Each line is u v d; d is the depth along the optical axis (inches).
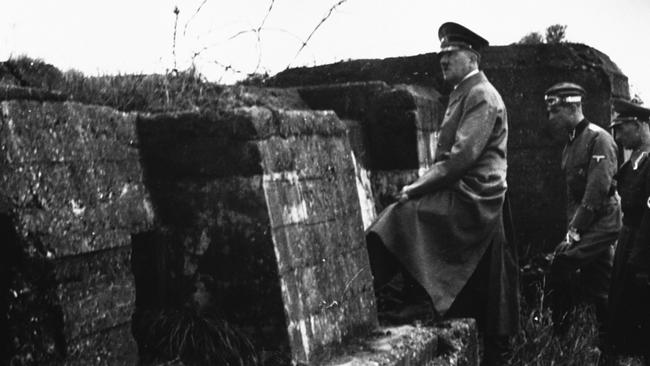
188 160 145.6
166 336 143.5
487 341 211.5
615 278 247.1
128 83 158.6
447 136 208.4
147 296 148.6
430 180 200.8
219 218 144.9
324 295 159.3
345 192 174.1
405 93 231.6
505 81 291.1
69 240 121.2
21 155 115.6
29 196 116.4
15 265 116.4
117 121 138.3
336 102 236.7
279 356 143.8
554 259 253.4
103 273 128.2
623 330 246.4
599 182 247.0
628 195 243.3
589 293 261.3
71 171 124.1
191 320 144.3
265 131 145.7
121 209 135.0
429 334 178.9
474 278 209.2
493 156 205.5
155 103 155.2
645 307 242.8
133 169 141.5
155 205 146.9
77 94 144.8
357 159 226.1
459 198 200.1
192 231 146.3
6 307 117.5
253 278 144.1
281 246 145.6
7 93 115.3
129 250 134.5
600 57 302.4
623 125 249.8
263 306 144.1
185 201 146.3
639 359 267.4
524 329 233.0
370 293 180.4
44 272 117.5
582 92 260.2
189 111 145.9
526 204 291.6
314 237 158.2
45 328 118.3
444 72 213.5
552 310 256.8
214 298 146.0
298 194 154.6
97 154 130.9
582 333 243.9
